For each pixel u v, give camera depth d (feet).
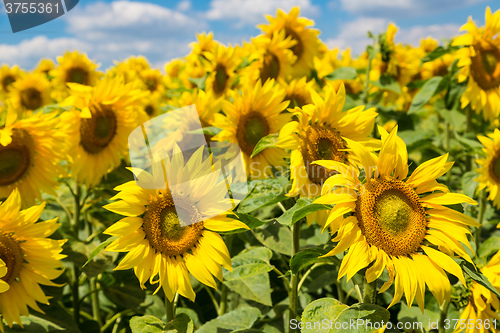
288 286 9.93
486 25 14.46
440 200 7.27
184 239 7.79
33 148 12.39
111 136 13.33
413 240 7.01
